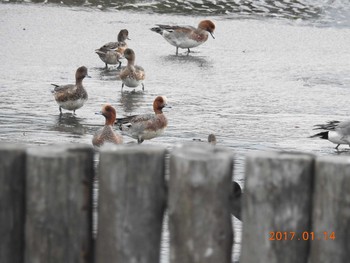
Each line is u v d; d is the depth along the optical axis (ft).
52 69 83.10
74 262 23.54
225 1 118.62
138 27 106.11
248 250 23.29
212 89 77.20
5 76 78.59
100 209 23.09
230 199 23.27
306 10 115.14
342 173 22.22
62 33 100.32
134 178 22.59
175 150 23.08
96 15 110.73
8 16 106.93
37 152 23.04
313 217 22.95
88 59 89.56
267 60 91.40
